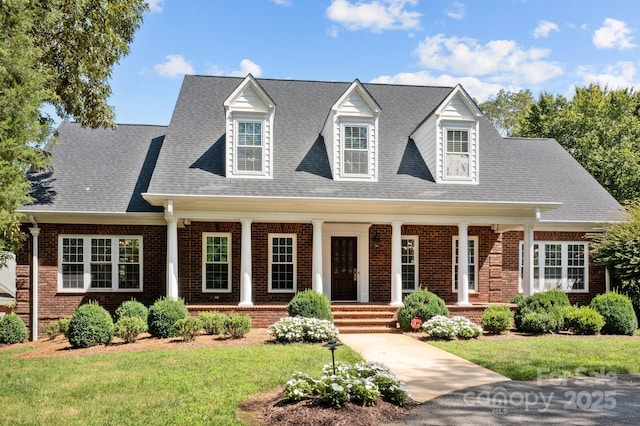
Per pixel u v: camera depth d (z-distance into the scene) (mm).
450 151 18625
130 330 13914
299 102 21125
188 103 20062
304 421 6863
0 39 11047
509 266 21219
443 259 20719
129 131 21984
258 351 12102
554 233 21141
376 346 13438
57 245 18453
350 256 20375
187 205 16625
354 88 18266
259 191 16906
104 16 16984
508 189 18438
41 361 11570
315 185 17547
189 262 19359
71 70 17188
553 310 16172
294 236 20047
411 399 8156
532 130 40094
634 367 10758
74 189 18844
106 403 7898
